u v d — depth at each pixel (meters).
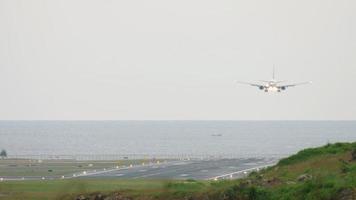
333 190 152.88
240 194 167.00
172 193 180.75
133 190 192.75
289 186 166.62
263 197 163.50
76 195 192.38
